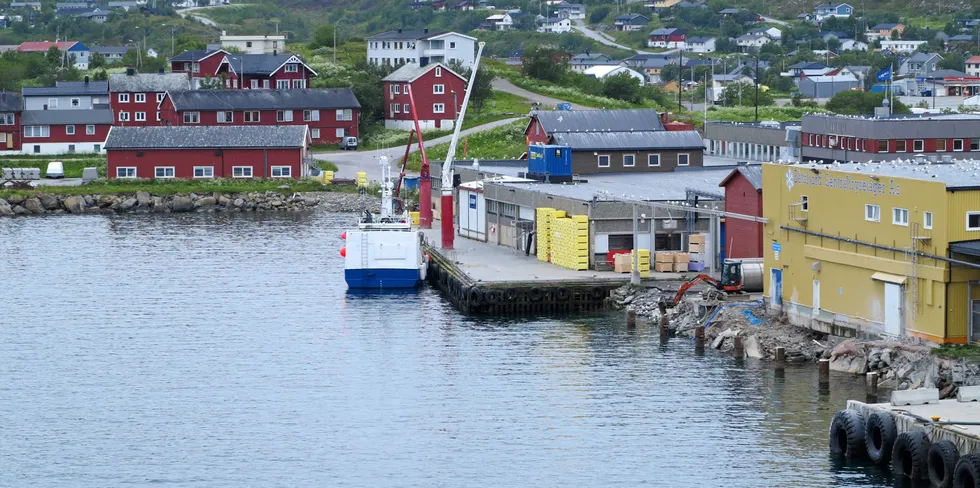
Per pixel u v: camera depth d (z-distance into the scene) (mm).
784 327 107438
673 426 89938
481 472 83125
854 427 82062
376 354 111250
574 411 93812
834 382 97188
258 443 89125
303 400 98500
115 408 97188
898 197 95375
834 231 102125
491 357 109188
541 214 140500
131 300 133875
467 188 161000
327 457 86312
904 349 93875
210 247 167375
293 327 121688
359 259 139625
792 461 82750
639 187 149875
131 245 169375
